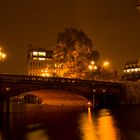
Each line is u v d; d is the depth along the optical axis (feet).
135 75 539.70
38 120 174.91
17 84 229.45
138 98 295.89
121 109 244.01
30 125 154.40
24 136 122.01
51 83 247.91
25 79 233.35
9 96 224.74
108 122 158.71
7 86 224.74
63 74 326.24
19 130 137.80
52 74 358.43
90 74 336.90
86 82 273.95
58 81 253.03
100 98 284.61
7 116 200.85
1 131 135.13
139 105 286.25
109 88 292.81
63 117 188.55
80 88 269.23
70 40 332.39
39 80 240.94
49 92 266.36
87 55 332.39
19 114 215.31
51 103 333.21
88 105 277.64
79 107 279.69
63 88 256.73
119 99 301.43
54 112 227.81
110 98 293.64
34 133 129.08
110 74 391.86
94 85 279.28
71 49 329.31
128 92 302.45
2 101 221.25
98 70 362.74
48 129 139.74
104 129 134.51
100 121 163.73
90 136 117.08
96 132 126.62
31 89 236.63
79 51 329.11
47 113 219.41
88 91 275.18
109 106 281.74
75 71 323.57
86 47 333.21
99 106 281.95
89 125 148.87
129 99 301.84
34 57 551.18
